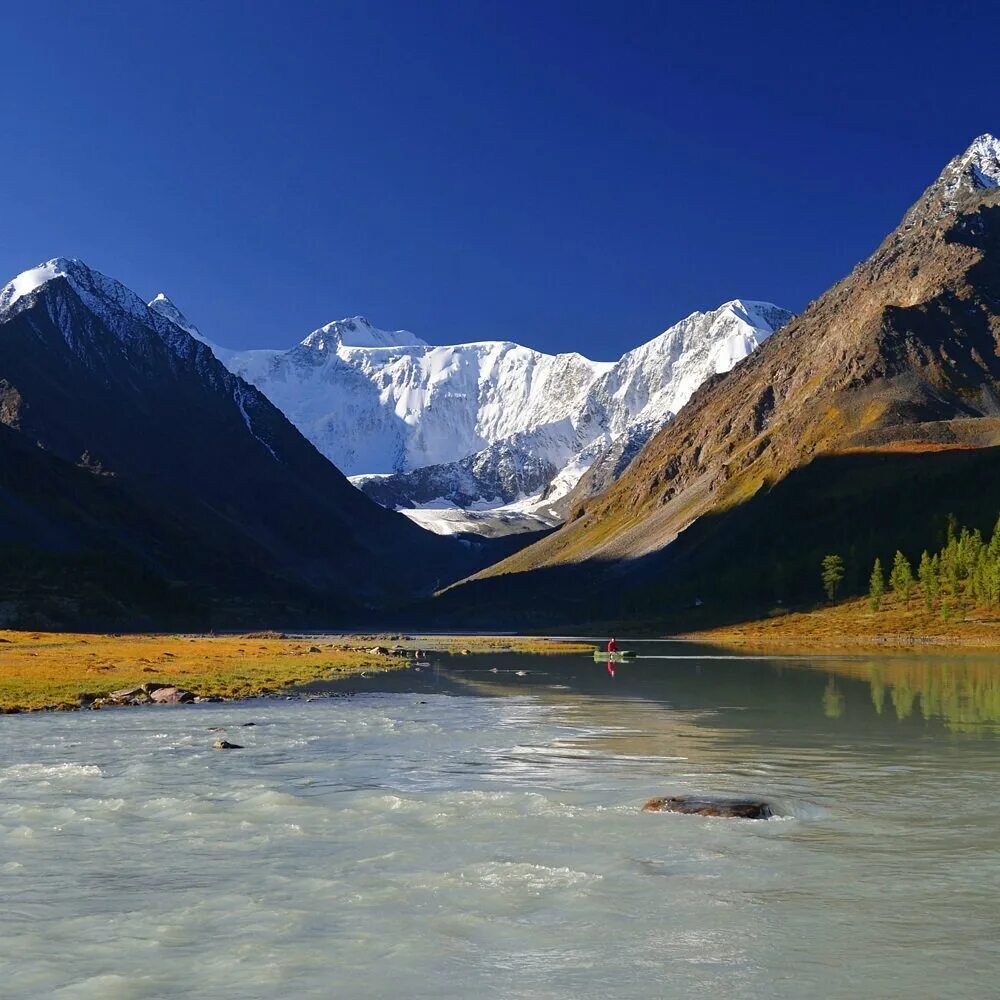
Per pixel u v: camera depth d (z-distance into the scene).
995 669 115.50
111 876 25.64
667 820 31.69
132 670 96.44
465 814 32.66
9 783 38.53
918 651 163.12
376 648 166.38
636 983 18.59
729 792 36.50
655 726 58.38
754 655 152.62
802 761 44.31
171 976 19.03
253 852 27.95
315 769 42.22
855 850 27.97
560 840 29.14
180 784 38.41
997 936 20.91
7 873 25.91
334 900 23.61
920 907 22.83
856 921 21.92
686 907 22.94
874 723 59.66
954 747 48.84
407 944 20.67
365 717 63.34
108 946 20.64
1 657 109.81
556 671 114.81
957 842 28.86
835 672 111.00
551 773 41.16
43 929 21.66
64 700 69.94
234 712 66.38
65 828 30.86
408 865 26.55
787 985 18.41
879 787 37.56
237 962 19.70
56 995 18.14
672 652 163.62
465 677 103.69
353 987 18.50
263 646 165.25
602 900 23.50
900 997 17.83
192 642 176.00
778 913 22.48
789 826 30.95
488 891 24.22
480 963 19.62
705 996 17.95
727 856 27.30
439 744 50.31
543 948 20.42
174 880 25.25
